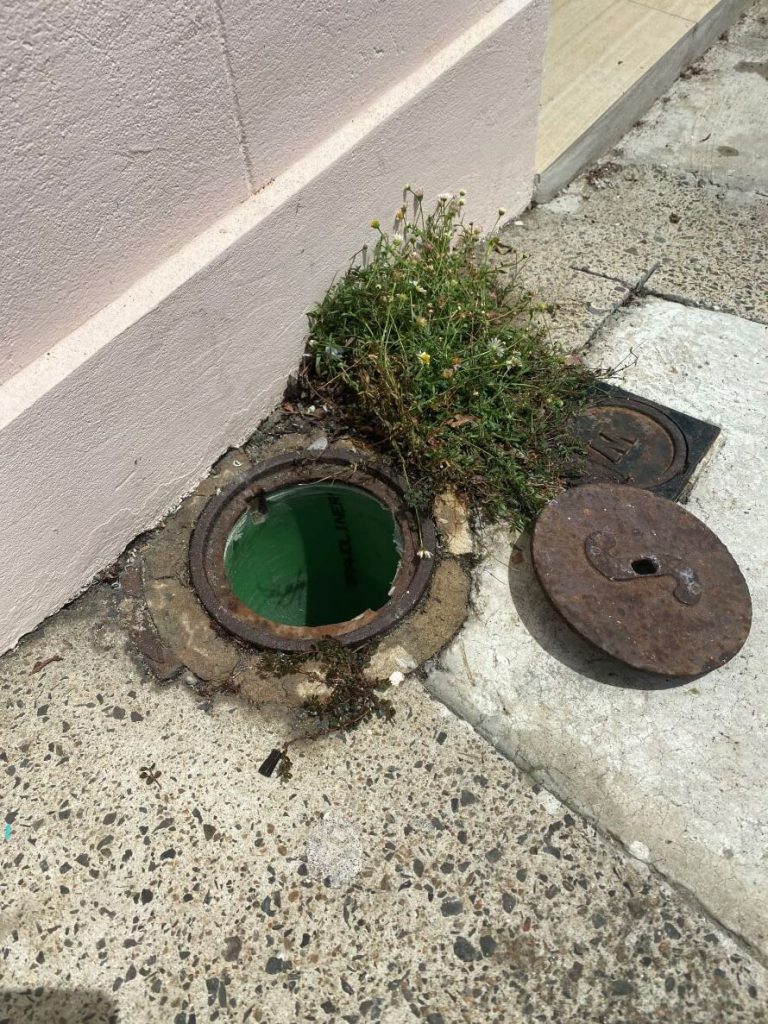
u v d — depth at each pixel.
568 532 2.10
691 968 1.57
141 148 1.71
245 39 1.79
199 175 1.89
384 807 1.77
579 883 1.67
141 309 1.86
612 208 3.20
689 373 2.59
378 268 2.43
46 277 1.67
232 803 1.78
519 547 2.19
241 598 2.53
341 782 1.80
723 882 1.67
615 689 1.94
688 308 2.79
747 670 1.96
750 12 4.16
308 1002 1.54
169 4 1.59
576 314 2.77
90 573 2.12
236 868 1.69
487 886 1.66
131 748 1.86
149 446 2.08
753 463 2.36
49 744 1.88
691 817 1.75
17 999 1.56
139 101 1.65
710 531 2.11
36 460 1.78
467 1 2.38
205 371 2.14
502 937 1.61
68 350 1.77
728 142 3.47
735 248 2.99
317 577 2.84
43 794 1.80
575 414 2.46
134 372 1.92
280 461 2.35
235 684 1.95
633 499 2.17
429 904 1.64
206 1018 1.52
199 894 1.66
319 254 2.32
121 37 1.54
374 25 2.13
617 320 2.75
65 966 1.59
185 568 2.17
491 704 1.92
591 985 1.56
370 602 3.02
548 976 1.56
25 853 1.73
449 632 2.04
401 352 2.33
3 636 1.97
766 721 1.88
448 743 1.86
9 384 1.71
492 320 2.50
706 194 3.23
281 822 1.75
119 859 1.71
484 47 2.48
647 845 1.71
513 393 2.40
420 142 2.46
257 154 2.01
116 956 1.60
